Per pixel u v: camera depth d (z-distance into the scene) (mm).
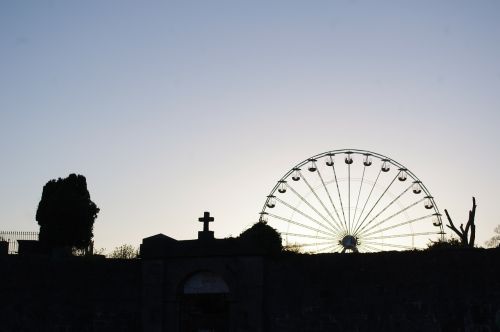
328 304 35156
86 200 46812
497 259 33656
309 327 35188
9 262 38406
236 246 36375
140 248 37875
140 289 37625
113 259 38125
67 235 45188
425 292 34188
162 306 37062
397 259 34844
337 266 35469
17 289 38156
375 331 34406
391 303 34500
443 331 33625
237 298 36031
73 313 37781
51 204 45250
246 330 35562
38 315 37906
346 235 55094
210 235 38125
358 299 34906
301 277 35719
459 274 33938
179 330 36812
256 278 35875
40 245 45156
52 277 38219
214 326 36625
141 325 37188
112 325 37469
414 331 33969
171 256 37312
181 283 37250
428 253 34562
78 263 38219
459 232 55875
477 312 33438
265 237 36594
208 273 37094
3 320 37875
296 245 50062
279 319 35531
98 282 37938
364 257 35281
